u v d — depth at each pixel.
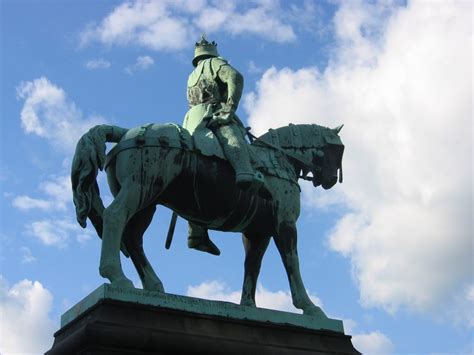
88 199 7.52
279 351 7.51
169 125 7.95
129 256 7.97
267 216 8.41
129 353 6.81
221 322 7.46
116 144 7.82
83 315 7.15
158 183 7.65
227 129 8.18
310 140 8.97
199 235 8.59
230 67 8.65
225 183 8.02
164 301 7.23
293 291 8.20
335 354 7.85
